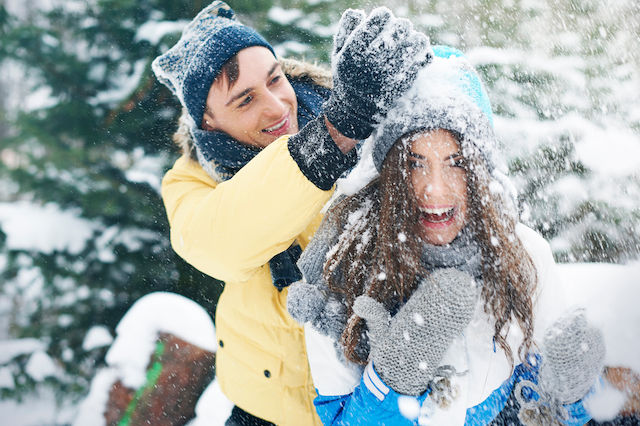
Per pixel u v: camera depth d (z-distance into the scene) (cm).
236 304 182
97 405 258
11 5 377
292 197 132
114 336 370
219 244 146
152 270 364
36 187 354
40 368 366
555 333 130
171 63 186
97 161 361
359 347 142
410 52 115
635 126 307
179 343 264
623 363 142
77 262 359
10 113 368
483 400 137
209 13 188
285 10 365
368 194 143
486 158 132
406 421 130
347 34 121
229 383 189
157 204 363
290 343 173
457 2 383
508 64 331
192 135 188
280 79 183
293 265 176
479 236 133
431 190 125
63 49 360
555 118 317
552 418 135
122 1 354
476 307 137
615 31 354
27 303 374
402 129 124
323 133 126
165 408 259
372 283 138
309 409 173
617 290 157
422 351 126
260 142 181
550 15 371
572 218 303
